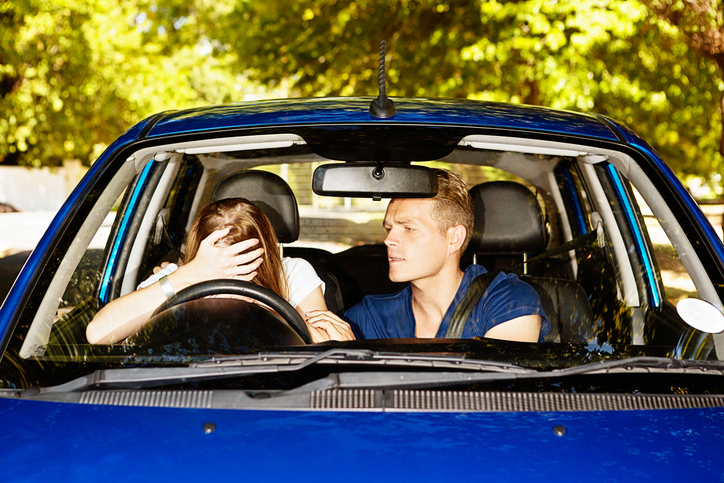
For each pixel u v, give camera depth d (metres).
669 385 1.57
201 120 2.09
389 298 2.34
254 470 1.29
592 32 7.93
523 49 8.61
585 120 2.18
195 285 1.84
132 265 2.51
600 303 2.49
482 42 8.66
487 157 2.76
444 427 1.40
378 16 10.27
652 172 2.02
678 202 1.97
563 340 2.33
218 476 1.28
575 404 1.48
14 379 1.55
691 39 7.01
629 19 7.88
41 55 14.40
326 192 1.91
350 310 2.37
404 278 2.09
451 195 2.06
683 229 1.95
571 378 1.56
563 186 2.84
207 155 2.68
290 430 1.38
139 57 17.20
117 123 18.61
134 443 1.35
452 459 1.32
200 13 14.53
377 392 1.47
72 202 1.91
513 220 2.51
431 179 1.92
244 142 2.04
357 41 10.41
